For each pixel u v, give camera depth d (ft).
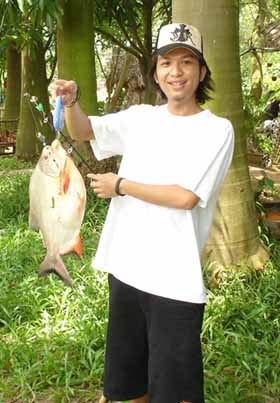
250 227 14.79
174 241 7.39
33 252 16.76
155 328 7.60
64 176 7.89
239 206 14.49
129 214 7.66
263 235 16.22
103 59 59.16
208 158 7.20
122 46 27.40
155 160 7.45
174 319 7.44
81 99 22.65
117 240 7.83
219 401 9.70
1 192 25.50
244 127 14.78
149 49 27.25
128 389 8.52
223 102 14.28
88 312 12.62
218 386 10.21
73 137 8.20
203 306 7.66
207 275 14.08
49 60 39.88
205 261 14.34
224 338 11.59
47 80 38.01
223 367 10.82
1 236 18.47
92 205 20.61
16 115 48.19
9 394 10.33
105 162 21.50
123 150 8.16
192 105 7.54
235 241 14.43
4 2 18.99
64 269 8.15
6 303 13.19
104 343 11.50
